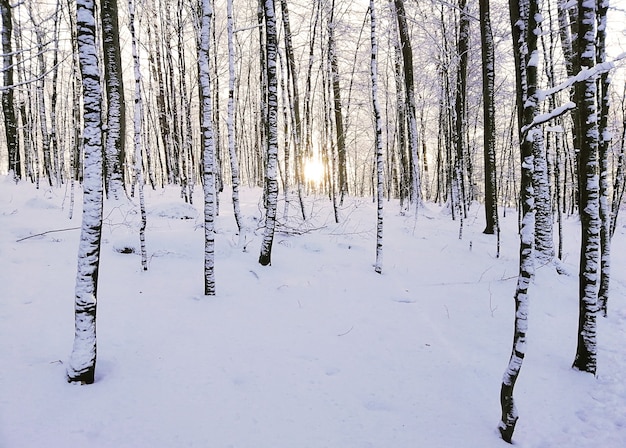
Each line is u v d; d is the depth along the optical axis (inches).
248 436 138.9
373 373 184.9
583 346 196.7
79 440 126.6
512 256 386.3
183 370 170.6
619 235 568.1
